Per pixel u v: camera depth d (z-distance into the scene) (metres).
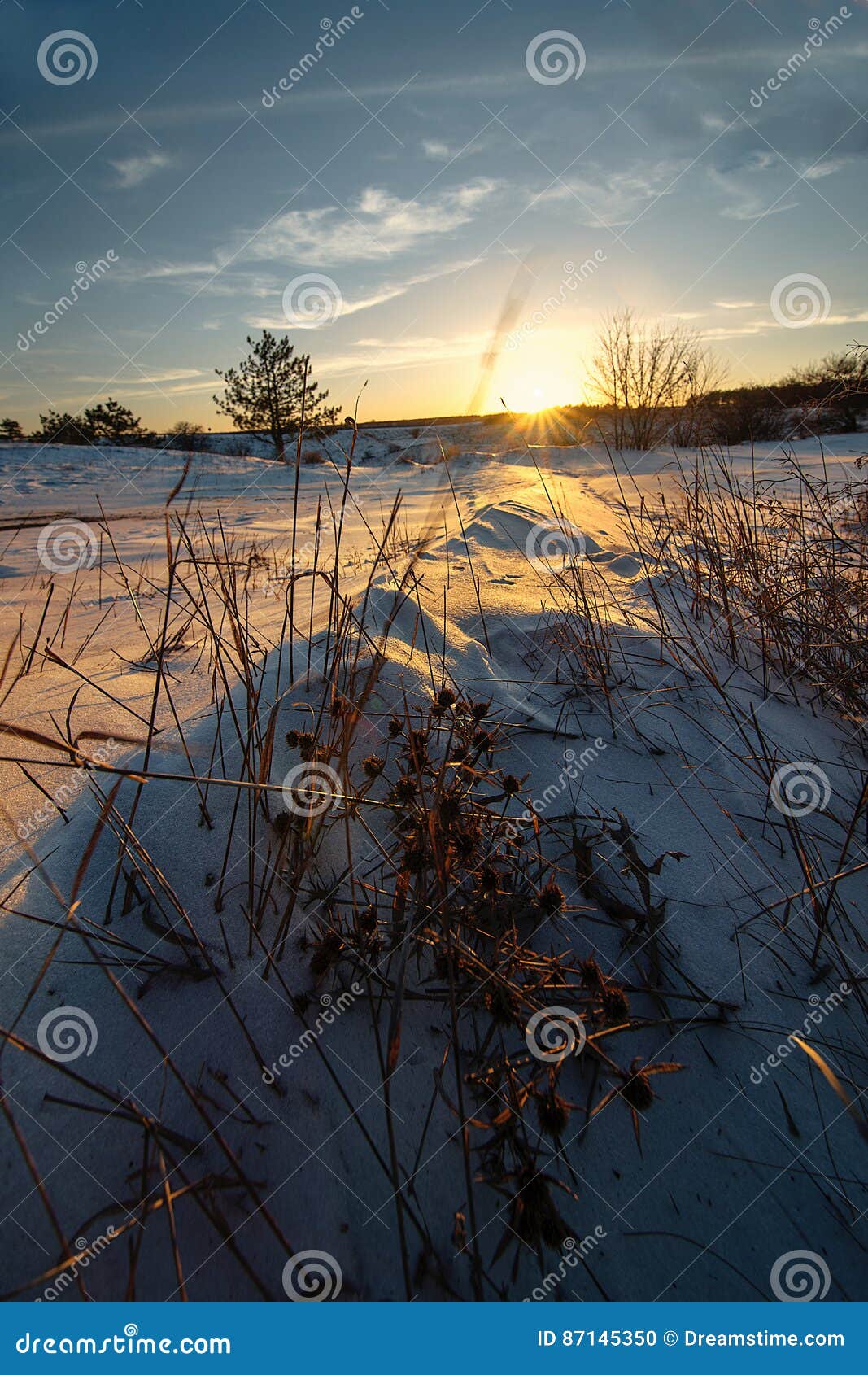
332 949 1.34
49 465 17.33
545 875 1.65
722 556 3.53
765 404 12.92
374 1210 1.13
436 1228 1.12
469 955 1.34
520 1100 1.20
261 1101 1.21
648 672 2.56
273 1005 1.34
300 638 2.50
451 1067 1.29
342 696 1.77
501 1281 1.08
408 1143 1.20
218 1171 1.12
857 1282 1.10
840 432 11.70
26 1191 1.08
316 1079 1.25
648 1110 1.28
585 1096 1.29
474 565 3.54
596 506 5.82
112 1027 1.26
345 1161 1.17
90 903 1.48
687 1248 1.13
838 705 2.59
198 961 1.37
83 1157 1.12
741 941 1.57
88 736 1.09
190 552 1.76
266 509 10.34
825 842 1.87
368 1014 1.34
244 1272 1.05
